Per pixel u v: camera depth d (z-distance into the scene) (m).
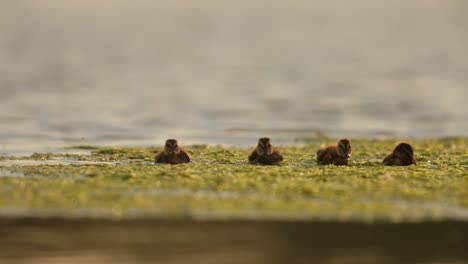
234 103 73.56
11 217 24.00
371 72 116.31
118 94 81.94
